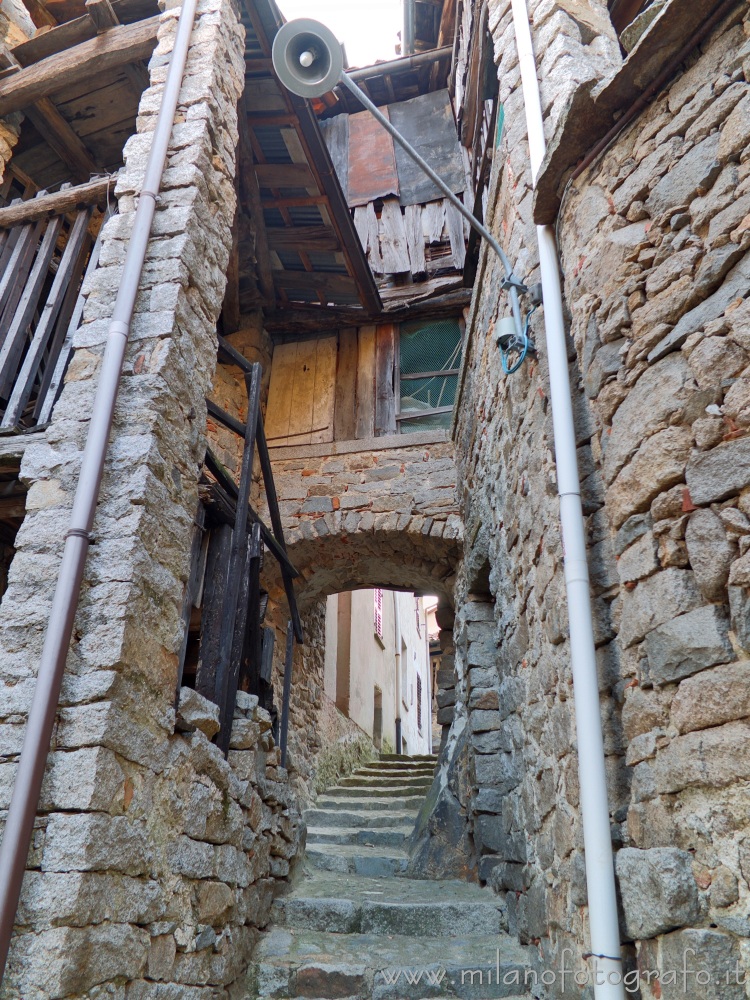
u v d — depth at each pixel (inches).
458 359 268.4
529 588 127.3
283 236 243.3
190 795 107.3
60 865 80.2
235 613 132.8
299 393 269.9
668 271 86.4
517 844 142.2
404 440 250.8
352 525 239.6
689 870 67.4
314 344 280.2
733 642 69.2
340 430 260.4
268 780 147.3
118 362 110.2
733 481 71.5
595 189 103.4
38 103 202.5
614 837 80.9
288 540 241.6
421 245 287.4
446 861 186.5
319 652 312.3
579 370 102.6
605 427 93.4
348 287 263.9
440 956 132.9
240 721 132.0
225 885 117.6
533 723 126.9
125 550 98.7
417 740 609.3
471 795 188.5
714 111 85.8
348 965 126.9
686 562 76.0
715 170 83.9
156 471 107.2
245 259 249.8
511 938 139.2
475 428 194.4
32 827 81.9
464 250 282.2
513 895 143.5
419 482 242.2
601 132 105.0
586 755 81.0
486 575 198.2
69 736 87.3
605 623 88.7
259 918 136.9
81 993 77.8
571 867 95.5
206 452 128.1
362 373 270.4
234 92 160.4
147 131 142.6
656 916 67.9
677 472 77.9
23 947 76.9
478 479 191.8
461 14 254.5
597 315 96.9
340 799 276.7
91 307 122.3
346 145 318.7
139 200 128.0
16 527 135.0
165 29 159.9
